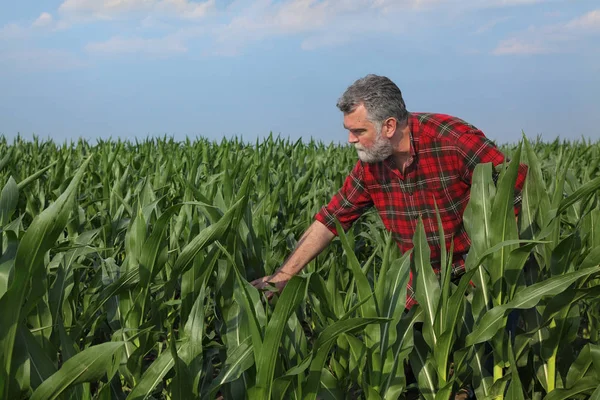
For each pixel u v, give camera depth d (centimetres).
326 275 412
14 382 158
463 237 341
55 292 222
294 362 226
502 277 256
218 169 773
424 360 263
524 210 278
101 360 159
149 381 187
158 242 228
